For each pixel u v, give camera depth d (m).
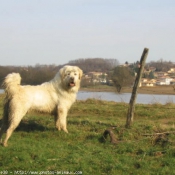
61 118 9.09
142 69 9.13
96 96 17.64
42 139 8.63
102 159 6.90
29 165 6.46
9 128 7.95
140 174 6.16
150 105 14.73
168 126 9.71
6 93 8.20
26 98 8.32
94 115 12.73
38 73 27.62
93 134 8.76
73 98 9.25
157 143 8.08
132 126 9.18
